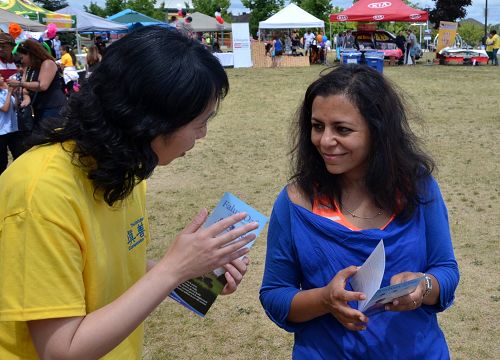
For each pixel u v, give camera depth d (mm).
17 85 6273
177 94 1367
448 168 7383
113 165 1391
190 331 3760
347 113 1822
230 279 1772
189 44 1433
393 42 26469
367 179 1897
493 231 5223
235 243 1511
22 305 1331
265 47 26594
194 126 1463
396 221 1932
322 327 1920
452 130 9789
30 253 1338
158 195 6609
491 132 9555
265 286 2039
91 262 1458
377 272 1628
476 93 14523
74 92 1465
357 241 1868
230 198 1751
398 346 1856
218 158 8297
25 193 1361
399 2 24609
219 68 1471
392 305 1775
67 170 1404
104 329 1370
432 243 1978
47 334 1359
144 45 1376
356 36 26938
